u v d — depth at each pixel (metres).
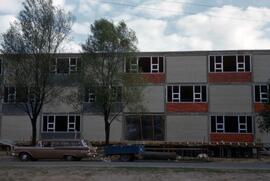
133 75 42.78
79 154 35.75
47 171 25.27
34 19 41.19
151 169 25.80
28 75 41.06
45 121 51.56
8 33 41.03
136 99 43.25
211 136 50.06
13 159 37.41
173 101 50.78
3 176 24.19
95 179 23.28
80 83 43.66
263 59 50.41
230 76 50.50
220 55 50.78
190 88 50.78
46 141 36.28
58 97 45.75
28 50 40.94
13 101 43.78
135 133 50.69
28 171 25.36
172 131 50.44
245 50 50.56
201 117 50.38
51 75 42.44
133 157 36.50
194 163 33.81
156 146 46.50
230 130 49.97
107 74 42.34
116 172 24.73
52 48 41.59
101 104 42.38
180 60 51.16
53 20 41.56
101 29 42.50
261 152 45.88
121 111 45.56
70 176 23.88
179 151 45.09
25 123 52.34
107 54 42.34
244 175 24.00
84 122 51.00
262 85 50.06
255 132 49.50
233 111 50.06
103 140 50.44
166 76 51.03
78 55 46.50
